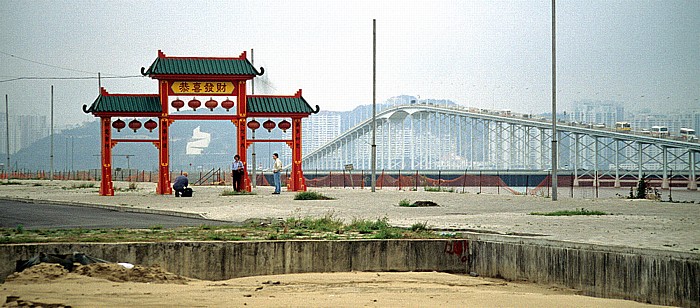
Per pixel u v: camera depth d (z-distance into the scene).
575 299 17.06
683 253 17.08
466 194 56.03
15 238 22.47
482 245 22.17
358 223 28.09
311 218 31.38
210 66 56.91
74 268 19.05
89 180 107.75
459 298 16.81
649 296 17.70
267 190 63.41
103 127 55.59
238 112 57.62
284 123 60.47
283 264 21.73
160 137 56.69
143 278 18.67
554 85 51.62
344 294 17.25
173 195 54.81
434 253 22.53
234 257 21.44
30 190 65.94
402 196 52.91
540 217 33.41
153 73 55.75
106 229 26.84
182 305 15.13
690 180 151.50
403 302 16.06
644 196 55.31
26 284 17.22
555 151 49.91
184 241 21.69
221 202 45.22
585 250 19.14
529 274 20.64
